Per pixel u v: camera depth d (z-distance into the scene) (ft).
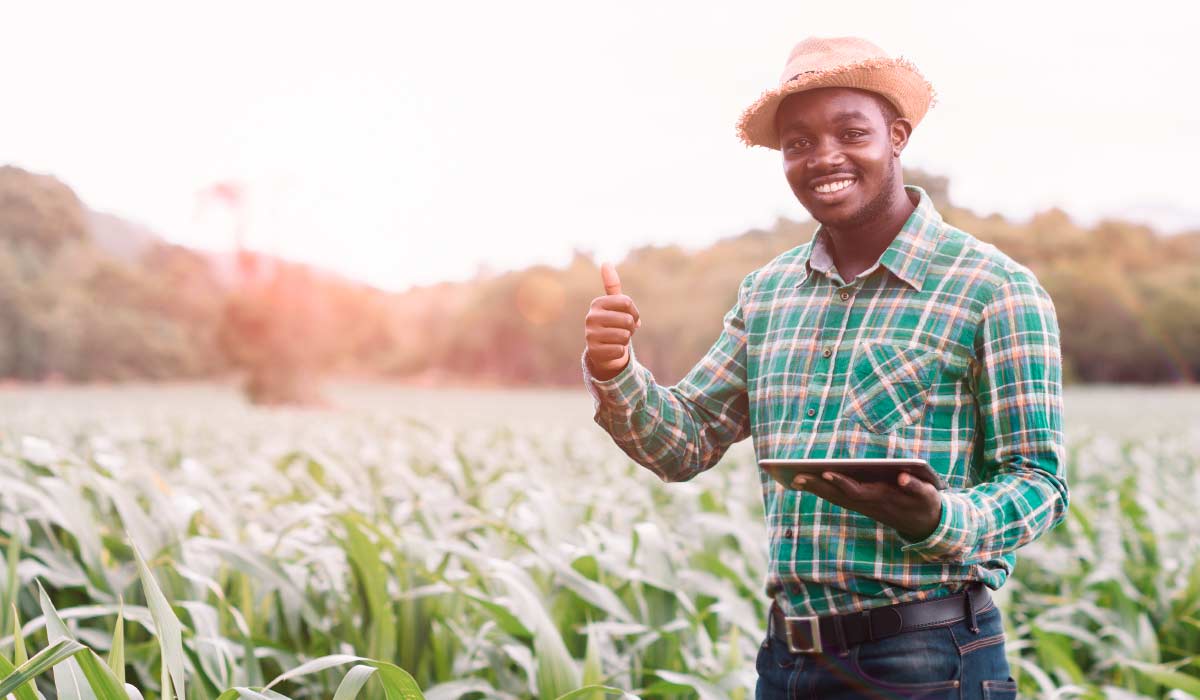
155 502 11.24
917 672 6.27
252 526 12.82
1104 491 24.70
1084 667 13.47
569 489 21.83
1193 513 19.90
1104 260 205.46
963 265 6.49
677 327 254.88
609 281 6.88
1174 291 207.72
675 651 10.39
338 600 10.92
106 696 5.71
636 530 11.23
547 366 322.14
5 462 11.30
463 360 342.64
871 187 6.63
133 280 339.98
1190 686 9.41
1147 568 14.53
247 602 10.69
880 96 6.73
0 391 259.39
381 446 32.86
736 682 9.70
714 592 11.29
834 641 6.46
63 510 10.16
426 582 10.83
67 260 334.24
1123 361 212.43
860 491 5.52
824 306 6.87
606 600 10.12
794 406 6.80
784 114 6.81
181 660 6.28
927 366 6.39
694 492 16.22
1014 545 5.97
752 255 260.21
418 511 14.84
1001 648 6.58
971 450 6.46
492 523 12.42
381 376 362.12
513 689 10.37
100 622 10.29
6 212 325.21
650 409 7.06
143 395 227.40
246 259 165.07
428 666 10.48
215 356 340.80
